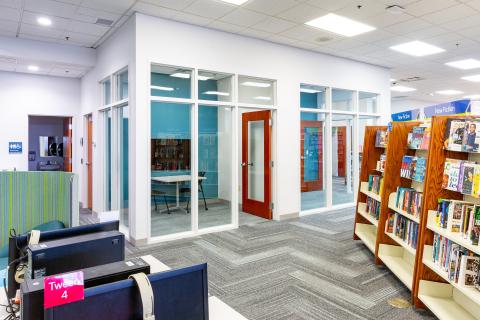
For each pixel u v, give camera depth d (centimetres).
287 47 591
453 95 1212
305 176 716
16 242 138
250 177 641
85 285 98
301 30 516
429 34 540
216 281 331
